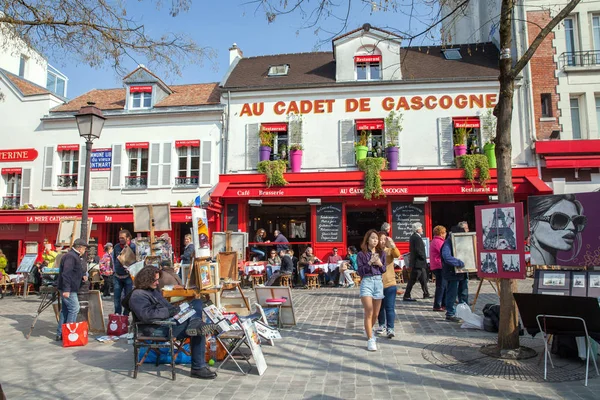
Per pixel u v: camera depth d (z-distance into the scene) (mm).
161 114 17469
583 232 5691
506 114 5762
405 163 16141
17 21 7684
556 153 15031
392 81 16406
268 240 17781
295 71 18375
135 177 17594
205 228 6250
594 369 4941
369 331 5996
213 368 5395
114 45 8367
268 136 16641
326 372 5121
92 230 17219
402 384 4633
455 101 16234
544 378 4672
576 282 5551
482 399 4168
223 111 17219
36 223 17391
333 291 12812
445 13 6797
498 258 5562
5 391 4660
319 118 16750
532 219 6137
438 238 8844
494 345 5859
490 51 18031
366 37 17016
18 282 14508
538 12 15734
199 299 5863
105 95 20000
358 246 17406
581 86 15453
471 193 15055
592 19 15672
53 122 18203
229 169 16891
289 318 7629
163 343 5156
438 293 8781
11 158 18266
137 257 8297
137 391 4621
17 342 7105
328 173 15734
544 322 4828
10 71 22391
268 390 4578
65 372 5355
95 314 7730
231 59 19906
